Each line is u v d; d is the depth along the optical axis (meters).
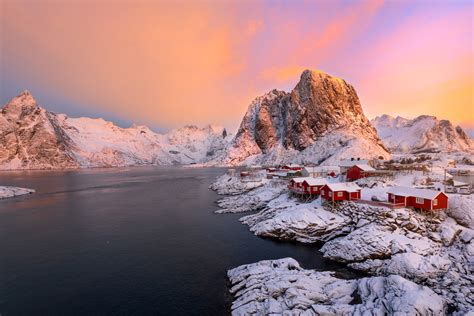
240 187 101.44
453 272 31.84
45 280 33.66
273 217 55.38
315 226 48.16
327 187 54.06
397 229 41.50
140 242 47.28
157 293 30.47
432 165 94.94
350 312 23.36
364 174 75.62
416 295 23.14
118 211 72.00
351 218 48.25
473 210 42.81
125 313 26.94
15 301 29.14
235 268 34.59
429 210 44.41
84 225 58.44
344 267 36.91
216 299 29.09
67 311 27.33
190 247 44.69
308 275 30.52
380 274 33.81
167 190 111.94
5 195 96.25
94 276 34.59
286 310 24.14
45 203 84.62
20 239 49.31
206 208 75.25
